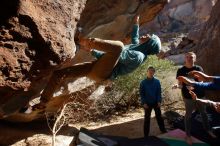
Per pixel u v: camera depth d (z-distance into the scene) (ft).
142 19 25.52
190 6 81.30
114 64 16.66
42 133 21.74
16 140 20.68
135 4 23.30
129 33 24.36
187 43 60.85
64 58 13.60
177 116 27.37
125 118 29.22
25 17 12.23
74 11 14.16
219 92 28.71
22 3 12.10
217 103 18.16
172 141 21.84
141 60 17.47
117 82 31.35
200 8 79.71
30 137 21.17
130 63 17.25
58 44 13.15
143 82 22.90
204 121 21.71
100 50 16.55
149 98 22.75
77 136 22.43
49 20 12.94
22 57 12.47
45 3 12.98
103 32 22.57
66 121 25.46
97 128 26.12
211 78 18.63
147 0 23.85
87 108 27.32
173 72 37.99
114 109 31.48
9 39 12.15
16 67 12.34
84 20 20.29
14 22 12.10
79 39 16.89
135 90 32.04
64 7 13.56
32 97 18.49
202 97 20.83
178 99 33.60
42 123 23.03
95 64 16.94
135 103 32.32
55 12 13.24
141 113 30.83
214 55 30.78
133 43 18.89
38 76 13.65
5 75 12.21
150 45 17.90
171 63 37.19
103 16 21.57
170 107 32.32
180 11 82.17
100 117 29.14
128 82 31.68
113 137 22.50
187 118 21.27
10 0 11.89
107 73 17.04
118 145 21.44
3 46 12.06
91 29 21.22
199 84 18.35
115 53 16.33
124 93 31.96
